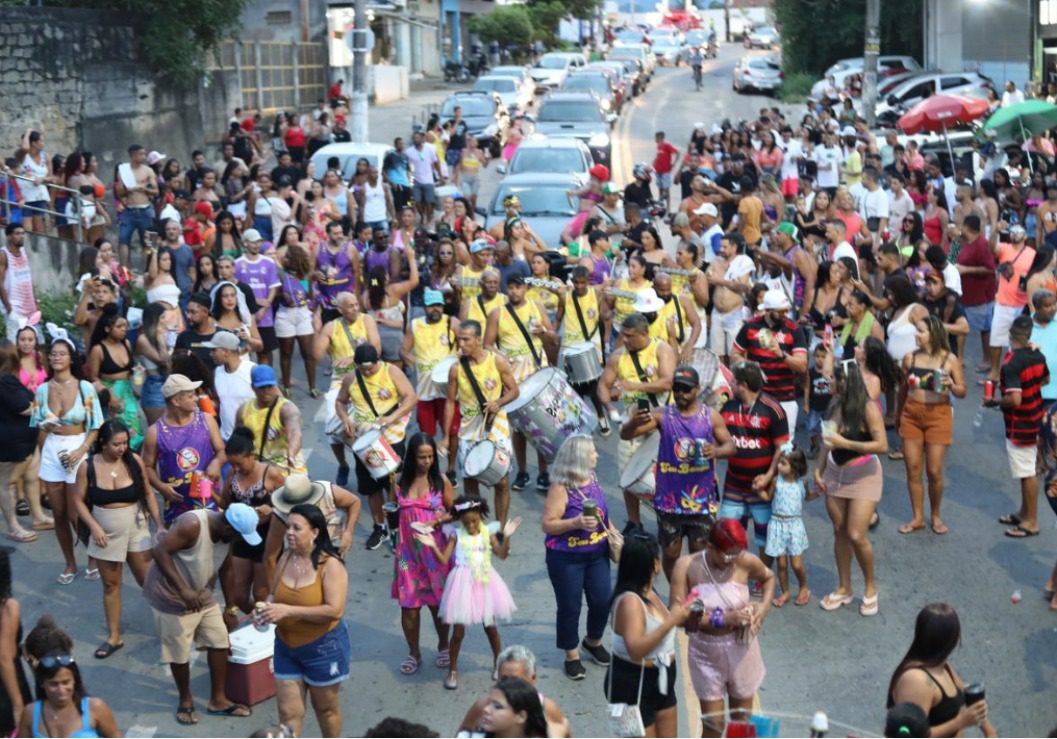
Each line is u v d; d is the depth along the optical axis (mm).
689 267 14953
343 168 25484
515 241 16375
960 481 13930
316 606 8266
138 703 9758
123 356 12773
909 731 6555
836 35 50094
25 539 12734
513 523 9758
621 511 13211
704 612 8016
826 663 10156
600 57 60625
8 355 12453
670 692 8125
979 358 18375
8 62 23469
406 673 10070
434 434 13469
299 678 8477
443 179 27578
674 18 94125
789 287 15312
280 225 21016
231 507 9188
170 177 22938
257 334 14250
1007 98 34312
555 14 68375
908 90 39000
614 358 11969
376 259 16797
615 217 19000
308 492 9273
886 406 14961
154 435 10711
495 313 13477
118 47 26484
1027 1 40094
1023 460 12281
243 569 9859
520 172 24297
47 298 19344
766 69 52406
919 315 13734
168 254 16016
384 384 12078
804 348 12609
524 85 43844
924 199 22781
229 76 31797
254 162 27359
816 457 14219
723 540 7965
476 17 65312
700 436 10344
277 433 10961
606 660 10078
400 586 9883
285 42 39219
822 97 40406
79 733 7309
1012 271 15891
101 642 10742
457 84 56625
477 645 10562
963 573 11695
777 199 21234
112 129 26219
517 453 13719
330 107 36125
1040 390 12211
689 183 26125
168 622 9219
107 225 22266
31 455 12750
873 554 11711
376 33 50719
